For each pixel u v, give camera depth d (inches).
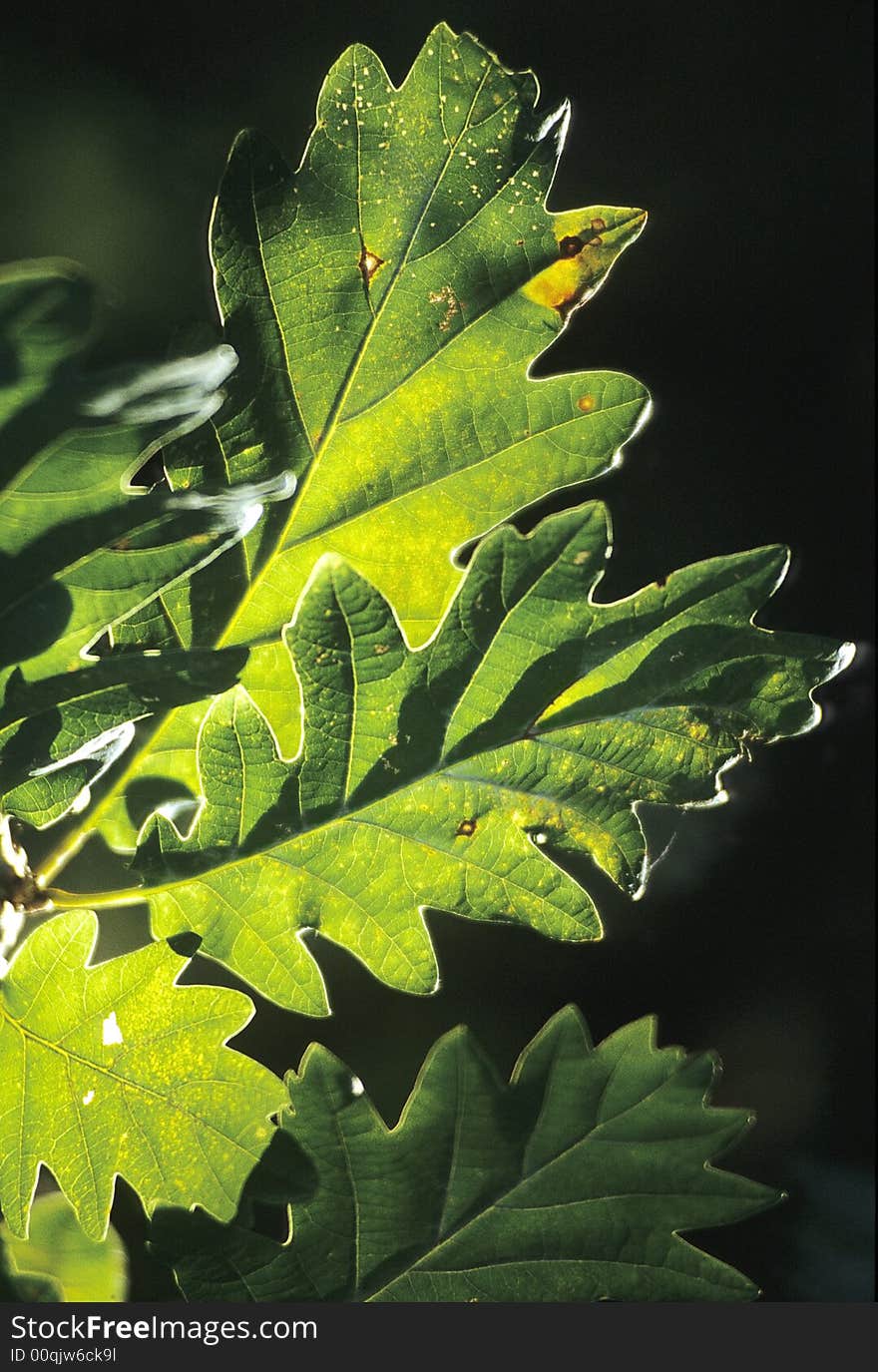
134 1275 24.3
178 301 44.6
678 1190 24.3
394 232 25.6
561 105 25.8
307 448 25.5
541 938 45.9
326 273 25.5
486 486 25.7
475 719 24.8
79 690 23.7
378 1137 24.4
